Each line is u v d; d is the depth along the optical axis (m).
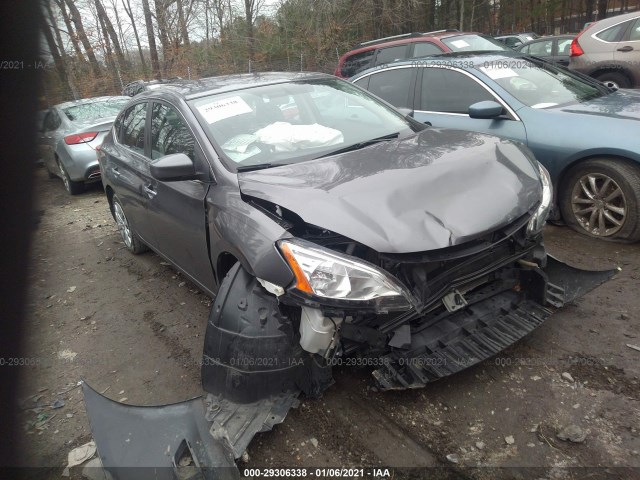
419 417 2.52
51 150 8.73
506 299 2.91
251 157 3.04
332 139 3.29
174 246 3.67
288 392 2.41
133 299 4.32
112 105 9.29
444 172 2.64
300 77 3.92
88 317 4.09
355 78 6.21
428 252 2.25
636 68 8.73
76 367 3.39
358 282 2.16
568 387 2.61
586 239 4.25
